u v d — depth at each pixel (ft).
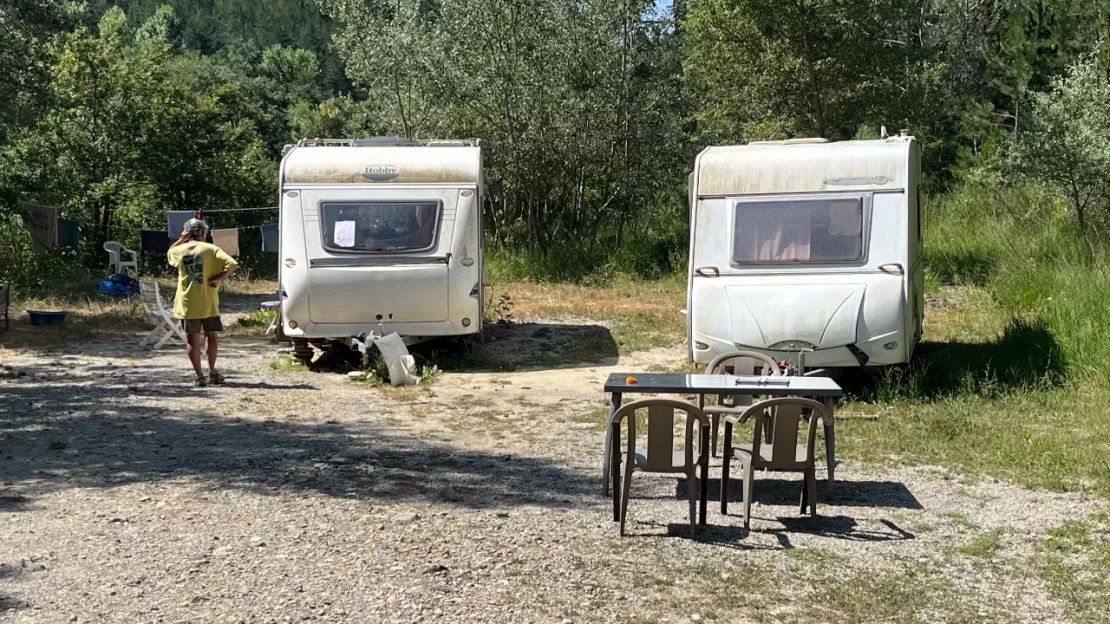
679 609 16.40
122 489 22.74
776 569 18.37
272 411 32.30
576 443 28.37
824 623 16.03
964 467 25.38
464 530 20.17
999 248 66.13
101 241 91.09
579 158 79.92
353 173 42.09
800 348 32.81
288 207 41.60
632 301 60.75
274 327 50.55
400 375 37.93
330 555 18.48
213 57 239.30
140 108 92.94
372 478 24.14
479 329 42.14
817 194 34.86
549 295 63.93
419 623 15.56
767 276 34.19
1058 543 19.85
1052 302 44.09
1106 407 30.42
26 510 20.98
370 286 40.83
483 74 77.92
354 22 85.56
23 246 81.46
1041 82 87.45
